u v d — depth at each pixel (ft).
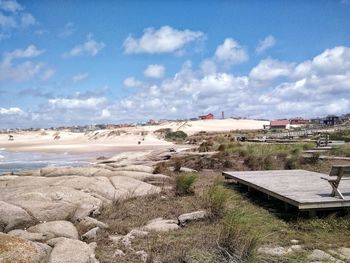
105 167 60.85
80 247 21.34
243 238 21.02
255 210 30.09
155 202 33.55
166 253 21.01
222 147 87.35
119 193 36.37
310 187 33.73
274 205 32.58
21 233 24.11
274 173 44.37
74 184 37.63
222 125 436.76
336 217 27.58
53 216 28.63
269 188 33.30
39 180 40.22
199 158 66.69
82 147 222.69
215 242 21.80
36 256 19.40
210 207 29.63
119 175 47.26
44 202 29.76
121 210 30.91
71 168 51.85
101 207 31.14
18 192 33.71
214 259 19.77
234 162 60.90
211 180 47.26
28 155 182.50
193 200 33.81
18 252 18.97
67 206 29.81
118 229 26.22
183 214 27.43
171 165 62.80
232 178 42.86
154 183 43.93
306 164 57.57
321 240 23.40
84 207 29.37
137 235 24.25
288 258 20.20
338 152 68.90
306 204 27.14
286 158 60.90
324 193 30.66
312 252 21.36
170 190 38.81
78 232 25.63
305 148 76.79
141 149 190.39
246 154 66.69
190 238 23.21
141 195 36.32
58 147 233.76
